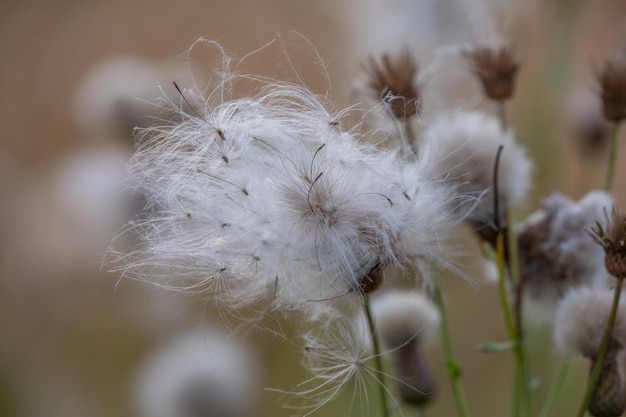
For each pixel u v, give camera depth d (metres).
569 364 0.36
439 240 0.32
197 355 0.42
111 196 0.45
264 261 0.31
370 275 0.31
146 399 0.43
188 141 0.32
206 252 0.31
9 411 0.52
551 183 0.45
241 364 0.42
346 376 0.31
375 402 0.36
